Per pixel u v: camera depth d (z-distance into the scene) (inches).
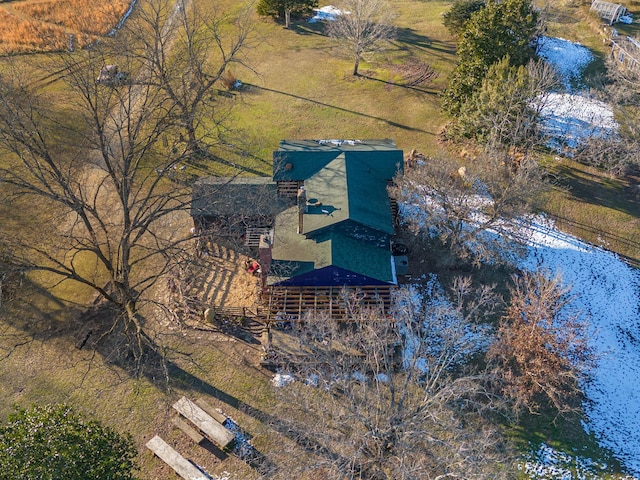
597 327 1305.4
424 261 1429.6
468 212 1332.4
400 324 1248.8
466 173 1461.6
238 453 1040.8
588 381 1190.9
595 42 2316.7
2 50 2185.0
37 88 1958.7
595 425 1107.9
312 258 1259.2
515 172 1567.4
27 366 1192.2
